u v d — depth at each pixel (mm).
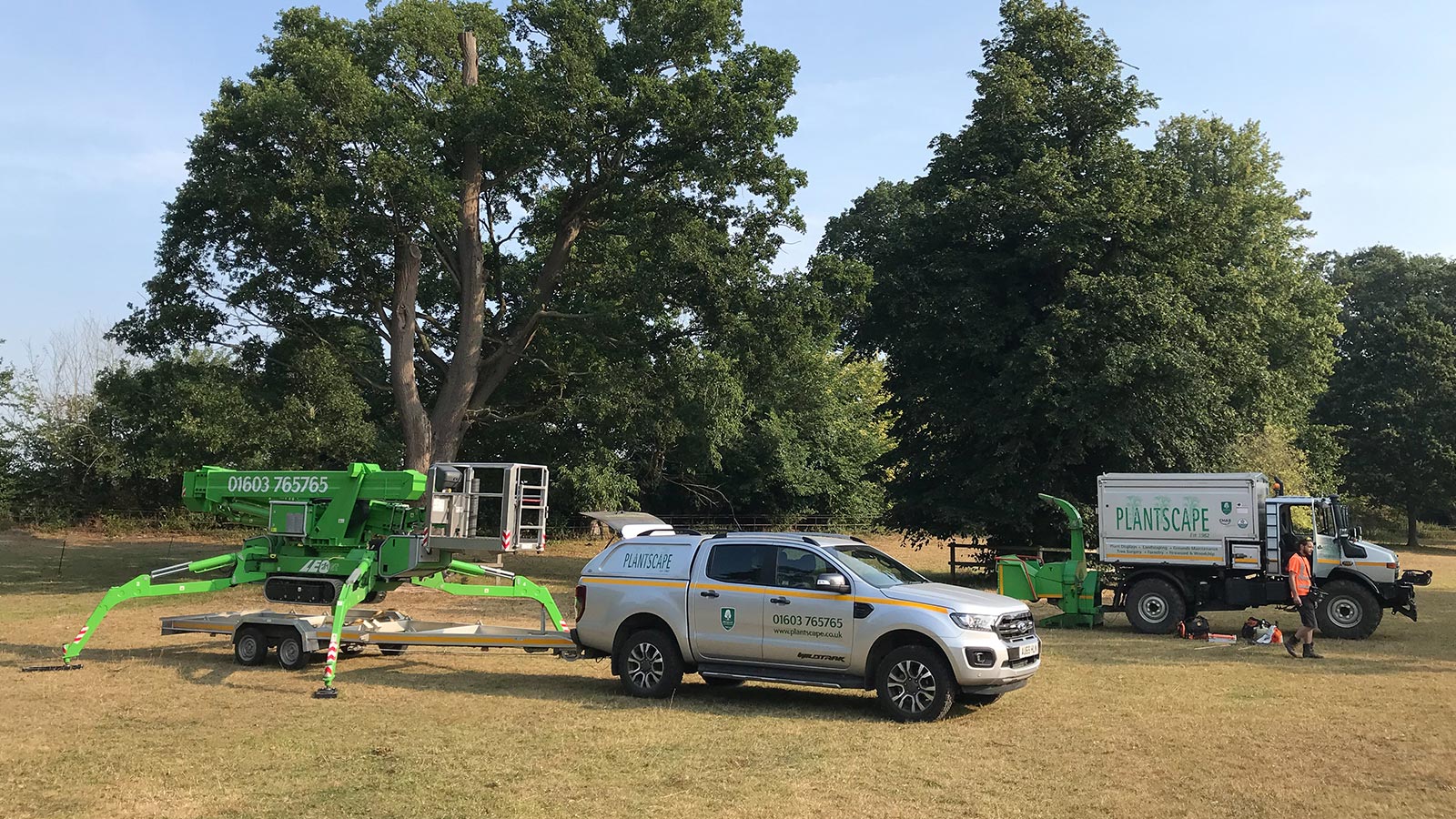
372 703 9914
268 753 7711
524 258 30062
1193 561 17281
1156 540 17641
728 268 24016
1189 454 24594
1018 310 25578
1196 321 24188
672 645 10156
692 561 10273
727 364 24766
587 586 10734
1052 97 27672
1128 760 7598
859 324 28828
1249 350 26766
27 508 46250
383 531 13023
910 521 28297
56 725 8734
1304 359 37656
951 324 26641
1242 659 13711
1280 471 36188
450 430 24641
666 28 24547
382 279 25000
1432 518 66500
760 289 24656
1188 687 11188
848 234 30328
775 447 50688
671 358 25703
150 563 29688
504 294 28812
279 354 25312
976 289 25906
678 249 23609
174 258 24188
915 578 10305
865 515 54406
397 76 24844
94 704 9703
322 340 25281
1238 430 26844
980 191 25922
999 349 25781
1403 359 56406
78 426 46312
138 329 24297
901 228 28031
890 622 9141
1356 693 10773
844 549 10164
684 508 52812
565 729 8656
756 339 24609
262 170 22875
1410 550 50812
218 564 12781
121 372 26109
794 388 49594
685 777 7031
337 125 22188
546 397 30250
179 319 23766
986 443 25688
